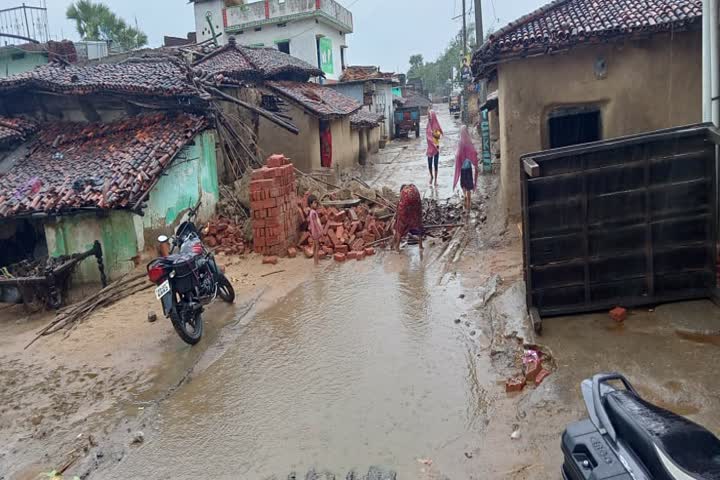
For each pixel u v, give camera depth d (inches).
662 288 232.8
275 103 666.2
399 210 375.9
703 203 226.8
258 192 377.4
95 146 438.9
